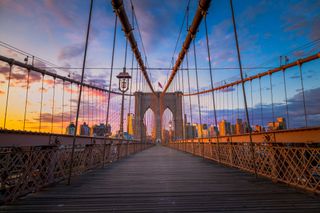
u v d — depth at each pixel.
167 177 4.21
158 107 38.12
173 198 2.67
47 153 3.30
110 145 7.35
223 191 3.01
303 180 2.96
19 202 2.50
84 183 3.61
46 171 3.30
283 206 2.33
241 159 5.20
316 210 2.21
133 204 2.43
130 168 5.72
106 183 3.61
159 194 2.86
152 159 8.70
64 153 3.94
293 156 3.13
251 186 3.32
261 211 2.19
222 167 5.84
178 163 7.06
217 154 7.20
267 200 2.55
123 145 9.84
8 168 2.43
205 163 7.03
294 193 2.87
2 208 2.29
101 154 6.20
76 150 4.46
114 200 2.59
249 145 4.67
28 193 2.88
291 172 3.25
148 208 2.29
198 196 2.75
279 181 3.58
